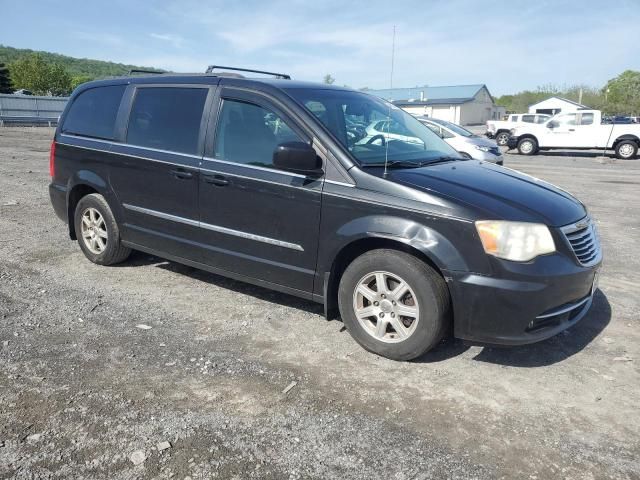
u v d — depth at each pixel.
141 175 4.96
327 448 2.86
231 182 4.30
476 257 3.40
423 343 3.62
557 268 3.43
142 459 2.74
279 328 4.29
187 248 4.75
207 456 2.78
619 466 2.78
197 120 4.62
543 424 3.12
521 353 3.95
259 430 3.00
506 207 3.52
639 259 6.47
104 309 4.58
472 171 4.21
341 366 3.71
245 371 3.62
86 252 5.74
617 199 10.84
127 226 5.24
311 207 3.92
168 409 3.17
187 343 4.00
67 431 2.95
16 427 2.97
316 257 3.97
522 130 24.44
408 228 3.55
